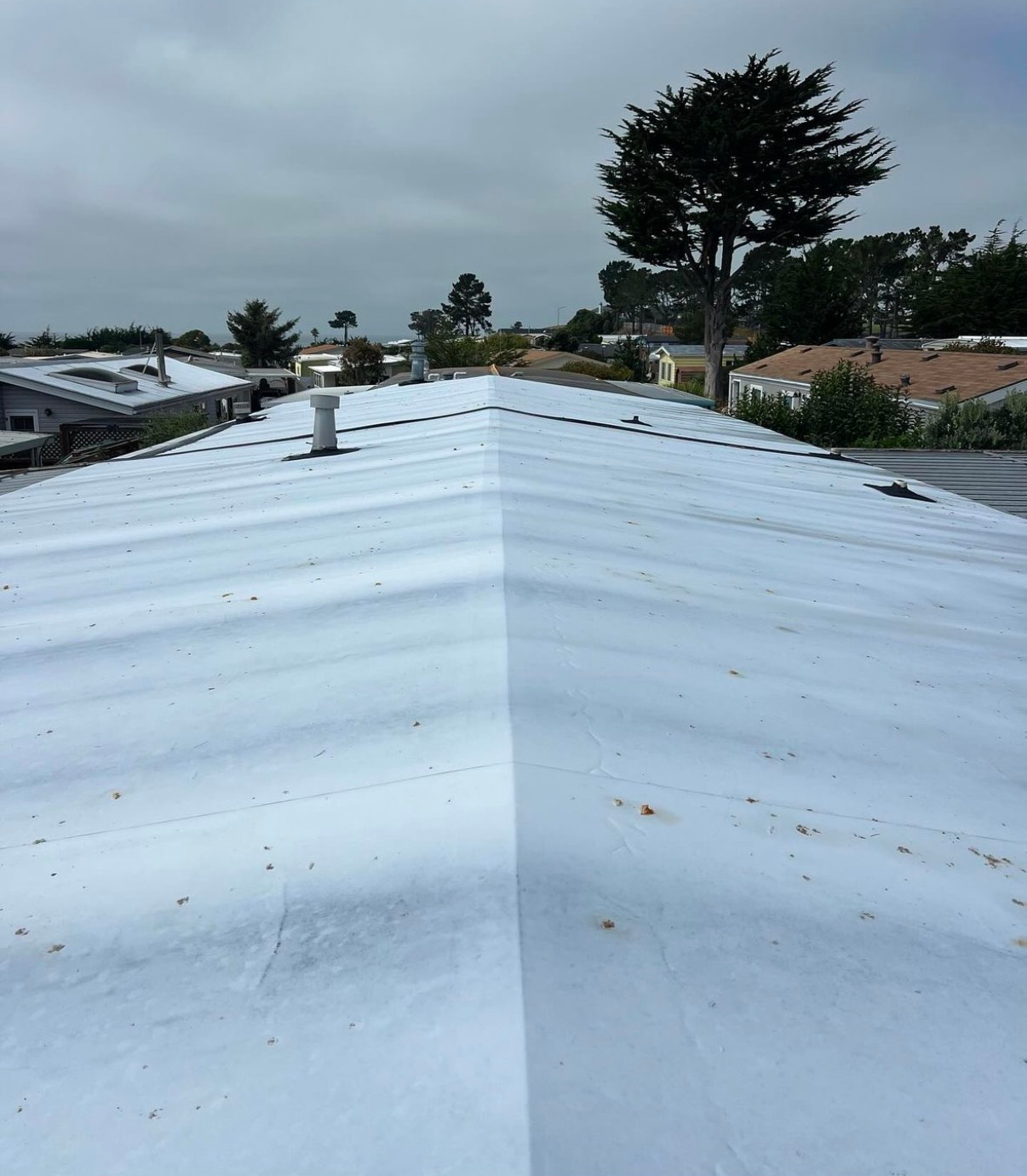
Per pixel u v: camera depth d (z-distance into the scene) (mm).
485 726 1851
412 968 1192
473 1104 988
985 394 21891
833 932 1326
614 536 3684
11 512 5102
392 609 2662
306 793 1667
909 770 1956
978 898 1478
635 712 2002
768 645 2629
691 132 33594
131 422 21531
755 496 5367
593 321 107812
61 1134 1002
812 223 35781
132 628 2721
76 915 1364
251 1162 947
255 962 1232
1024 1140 1009
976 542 4824
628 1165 925
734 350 66312
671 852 1462
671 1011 1135
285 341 71000
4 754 1944
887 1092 1056
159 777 1795
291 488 4973
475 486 4305
